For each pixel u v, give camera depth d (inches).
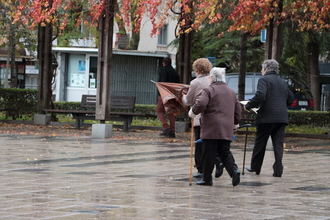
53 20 1128.2
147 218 410.9
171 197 498.6
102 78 1039.6
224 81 570.9
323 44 1612.9
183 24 1048.8
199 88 594.2
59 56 1824.6
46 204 462.3
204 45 1756.9
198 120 605.0
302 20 1082.7
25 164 690.2
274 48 946.7
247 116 1111.6
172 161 733.9
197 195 510.6
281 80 638.5
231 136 563.5
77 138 992.2
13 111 1314.0
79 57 1823.3
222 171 608.4
